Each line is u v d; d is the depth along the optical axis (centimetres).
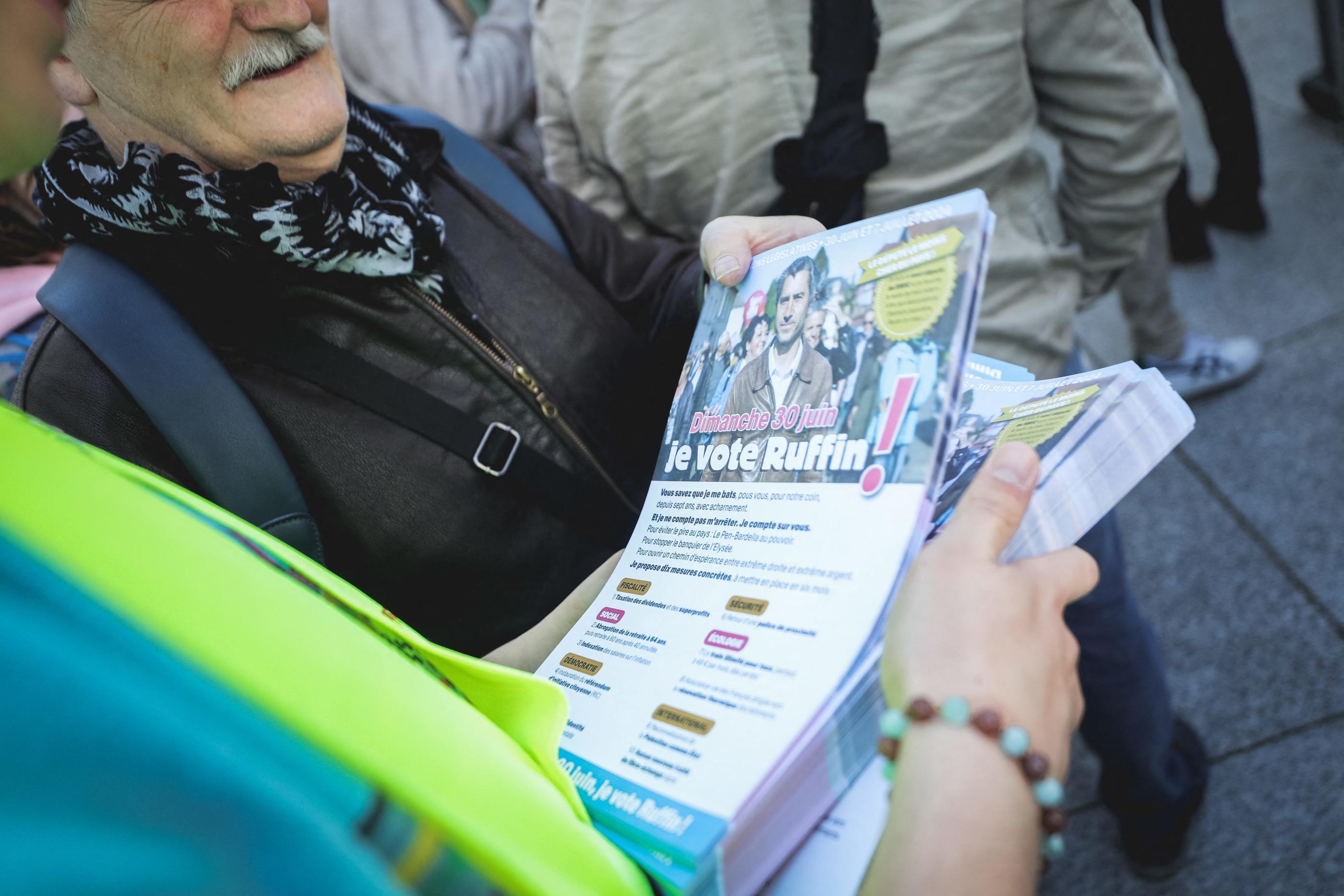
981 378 78
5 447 35
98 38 77
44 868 25
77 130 96
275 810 29
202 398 88
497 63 193
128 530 36
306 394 97
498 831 41
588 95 138
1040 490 59
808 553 59
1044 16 129
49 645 28
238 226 87
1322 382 249
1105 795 168
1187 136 351
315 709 36
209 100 84
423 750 41
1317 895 161
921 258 61
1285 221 303
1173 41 275
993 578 51
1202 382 258
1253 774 181
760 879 54
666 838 50
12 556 30
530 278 116
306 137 89
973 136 128
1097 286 168
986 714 46
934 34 121
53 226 91
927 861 44
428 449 101
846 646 53
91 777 26
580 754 61
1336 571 208
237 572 40
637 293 130
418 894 34
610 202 153
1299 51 366
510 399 107
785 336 70
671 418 81
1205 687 198
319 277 98
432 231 105
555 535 108
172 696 31
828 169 126
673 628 64
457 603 104
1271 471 234
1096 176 146
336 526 97
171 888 26
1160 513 236
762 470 67
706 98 129
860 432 60
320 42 90
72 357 87
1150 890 172
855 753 55
